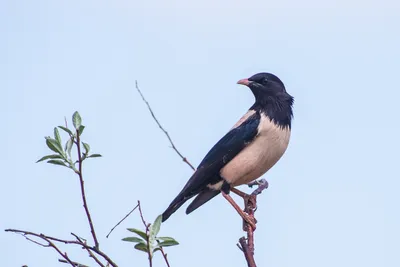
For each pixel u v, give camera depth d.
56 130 7.75
